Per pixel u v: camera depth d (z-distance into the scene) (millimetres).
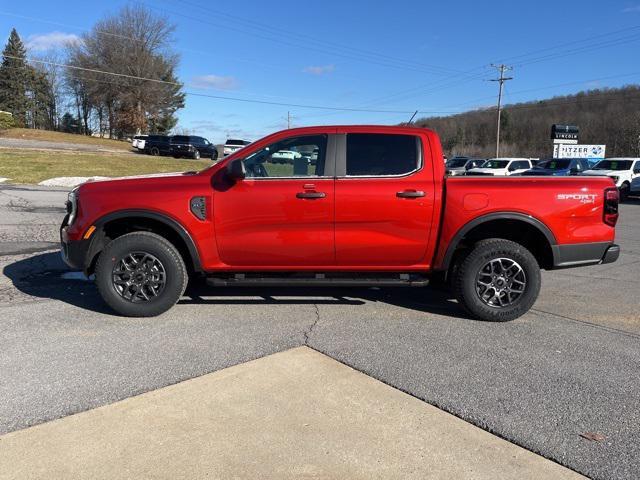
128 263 4984
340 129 5043
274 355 4148
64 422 3094
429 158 5004
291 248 4973
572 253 5035
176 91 69375
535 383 3695
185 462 2715
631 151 60438
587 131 66438
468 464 2730
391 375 3799
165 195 4891
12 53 72125
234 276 5195
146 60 62938
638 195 21359
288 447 2861
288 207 4887
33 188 16516
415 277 5207
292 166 5004
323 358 4105
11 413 3189
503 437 2996
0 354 4090
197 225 4902
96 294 5805
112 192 4934
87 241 4965
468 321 5094
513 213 4914
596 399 3463
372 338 4566
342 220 4914
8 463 2688
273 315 5180
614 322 5121
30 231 9562
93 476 2596
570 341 4559
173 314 5164
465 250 5223
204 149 40969
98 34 62625
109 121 69312
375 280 5129
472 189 4906
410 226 4949
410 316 5227
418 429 3064
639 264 8195
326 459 2756
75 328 4711
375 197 4891
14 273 6652
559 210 4945
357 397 3453
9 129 53531
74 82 69875
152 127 69750
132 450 2818
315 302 5672
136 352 4172
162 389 3533
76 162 26438
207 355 4133
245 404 3336
